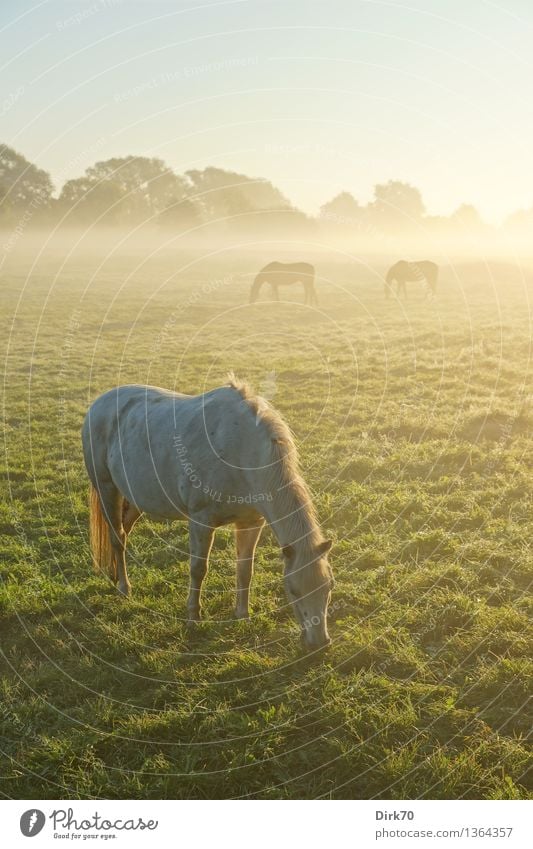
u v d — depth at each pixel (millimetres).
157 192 58656
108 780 3643
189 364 15070
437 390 11227
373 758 3674
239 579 5035
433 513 6535
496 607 5031
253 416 4508
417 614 4992
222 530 6637
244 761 3697
